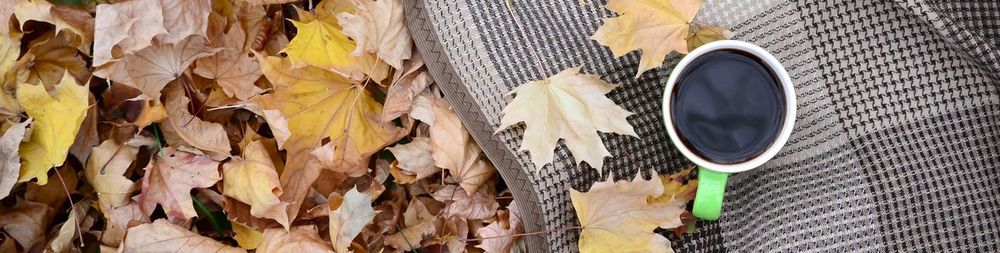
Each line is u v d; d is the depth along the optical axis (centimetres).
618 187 83
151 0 84
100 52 85
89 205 90
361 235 91
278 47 92
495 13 86
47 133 85
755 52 81
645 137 87
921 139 83
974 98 82
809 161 85
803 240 85
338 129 88
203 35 87
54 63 88
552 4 86
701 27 85
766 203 86
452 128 88
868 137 84
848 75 84
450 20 86
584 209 84
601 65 86
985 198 83
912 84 83
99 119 89
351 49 89
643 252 85
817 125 84
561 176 86
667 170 87
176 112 88
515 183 87
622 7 83
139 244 86
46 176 85
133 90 88
